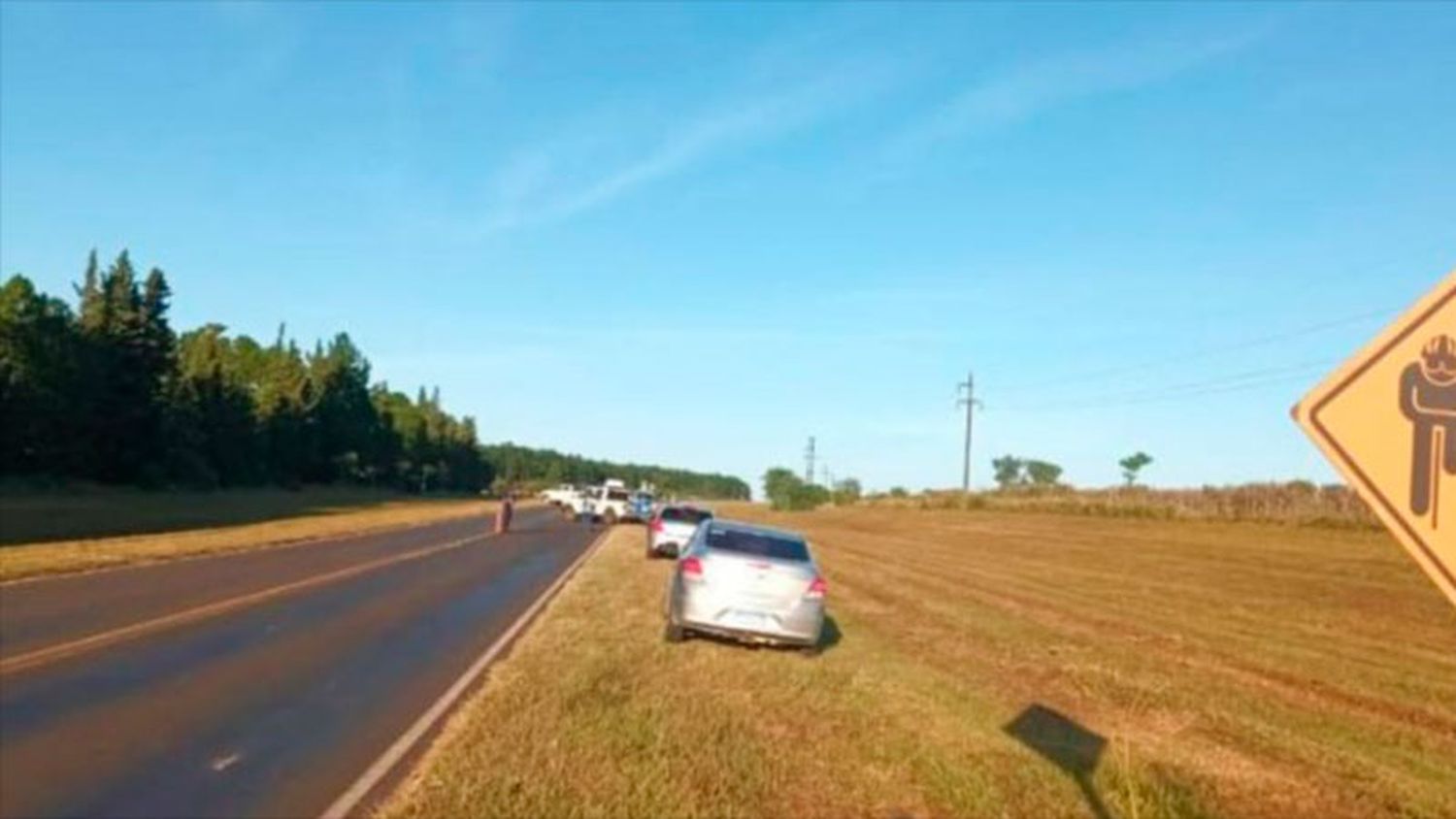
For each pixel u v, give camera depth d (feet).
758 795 28.04
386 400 467.11
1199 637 68.74
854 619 70.49
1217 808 29.48
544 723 34.19
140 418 254.68
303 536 139.33
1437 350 14.83
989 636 64.28
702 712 37.14
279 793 26.99
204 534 134.10
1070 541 178.19
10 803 25.44
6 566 79.00
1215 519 208.33
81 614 57.16
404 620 61.11
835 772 30.58
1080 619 76.07
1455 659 63.93
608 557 118.32
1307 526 188.03
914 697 42.52
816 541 176.86
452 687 41.52
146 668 43.04
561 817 25.14
